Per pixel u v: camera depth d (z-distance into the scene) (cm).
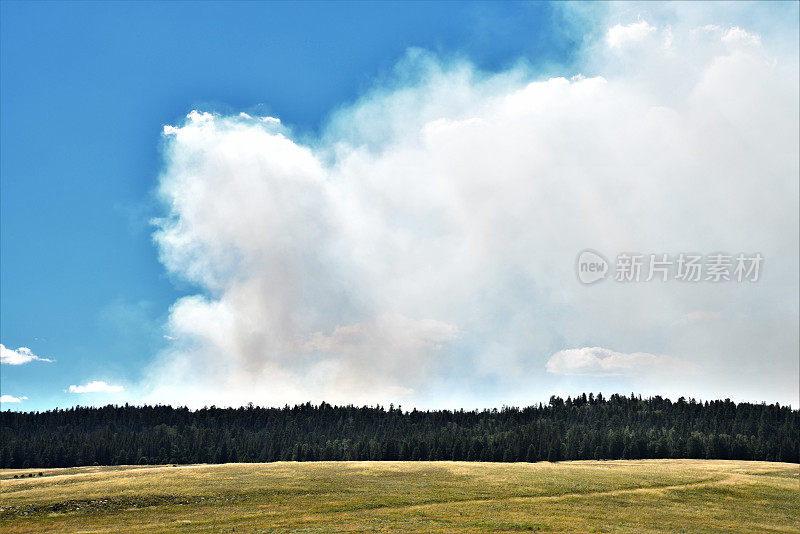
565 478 8231
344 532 5084
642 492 7294
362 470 9031
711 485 7831
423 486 7512
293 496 6888
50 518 6088
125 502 6656
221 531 5272
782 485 8006
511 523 5400
